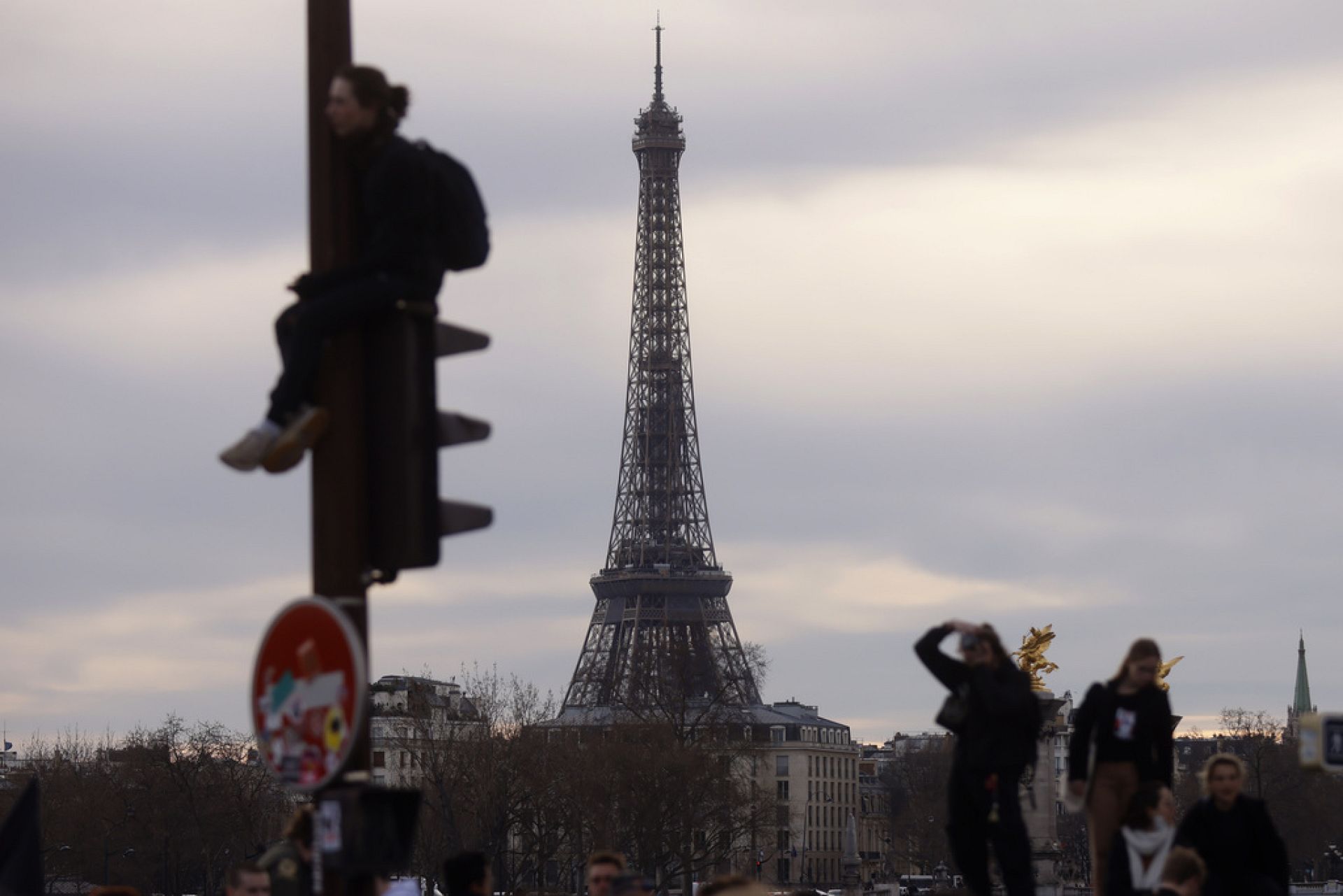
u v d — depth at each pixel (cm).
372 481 2833
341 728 2697
